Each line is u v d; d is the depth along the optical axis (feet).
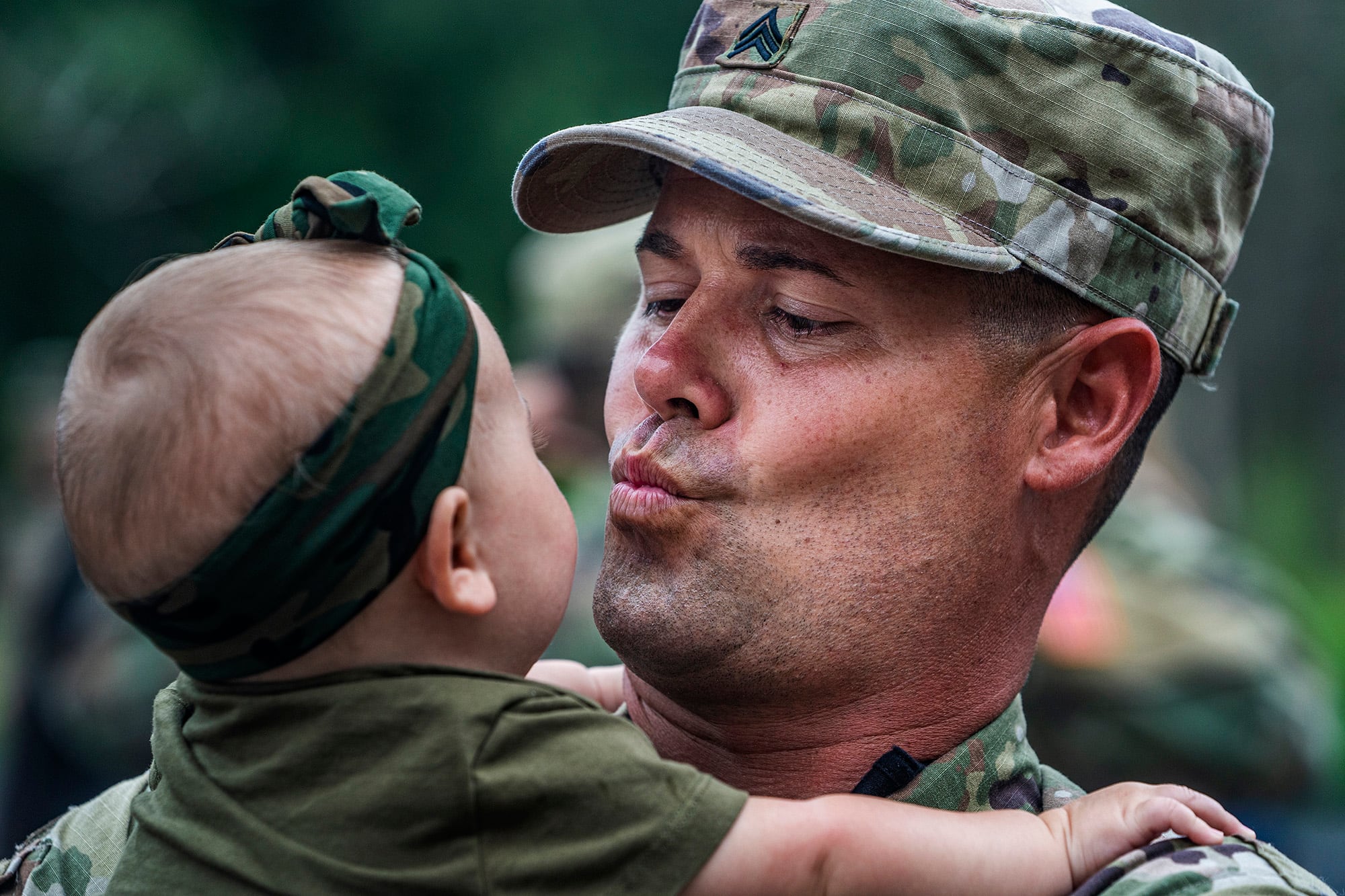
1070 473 11.48
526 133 106.83
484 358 10.30
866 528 10.83
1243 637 24.48
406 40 109.09
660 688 11.16
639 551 11.12
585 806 9.18
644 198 13.69
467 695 9.36
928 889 9.65
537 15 110.63
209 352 9.06
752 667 10.77
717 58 11.92
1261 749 24.06
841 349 10.87
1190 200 11.75
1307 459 113.80
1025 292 11.19
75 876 11.27
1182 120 11.57
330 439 8.97
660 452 10.98
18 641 27.86
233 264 9.55
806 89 11.28
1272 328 111.24
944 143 11.00
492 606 9.81
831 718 11.17
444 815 9.00
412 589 9.68
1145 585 24.67
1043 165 11.19
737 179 10.27
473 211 108.68
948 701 11.37
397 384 9.25
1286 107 100.37
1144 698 24.11
